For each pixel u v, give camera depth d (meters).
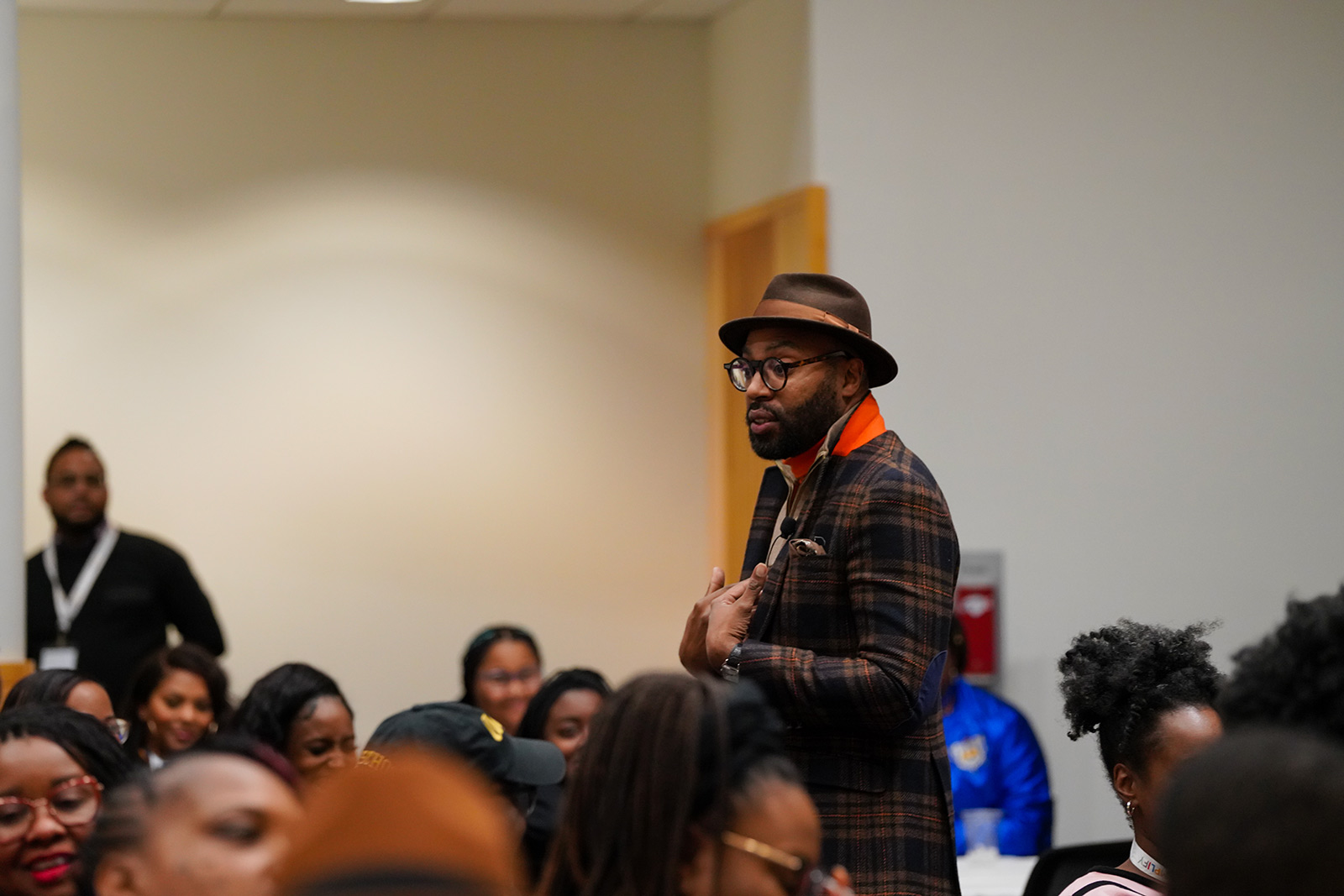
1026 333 6.57
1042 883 3.61
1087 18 6.66
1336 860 1.18
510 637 5.99
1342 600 1.73
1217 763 1.26
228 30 7.82
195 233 7.79
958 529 6.49
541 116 8.02
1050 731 6.53
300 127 7.88
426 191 7.95
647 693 1.71
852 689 2.87
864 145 6.50
